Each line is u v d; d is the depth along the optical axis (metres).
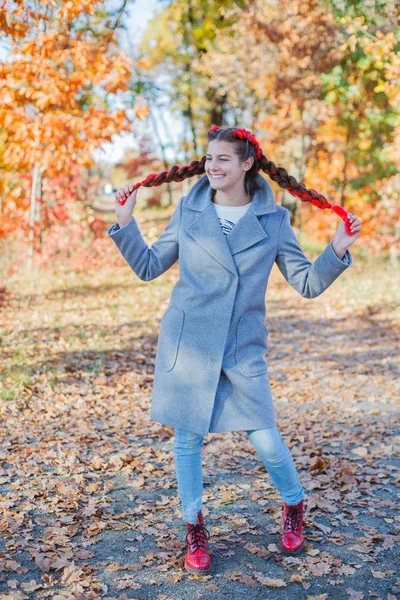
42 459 3.88
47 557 2.73
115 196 2.70
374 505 3.47
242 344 2.63
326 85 15.41
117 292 11.55
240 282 2.62
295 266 2.67
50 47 8.35
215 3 19.44
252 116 20.12
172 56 21.44
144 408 5.20
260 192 2.71
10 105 8.73
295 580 2.65
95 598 2.46
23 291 10.88
